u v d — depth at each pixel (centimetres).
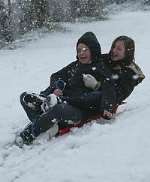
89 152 583
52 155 605
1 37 2148
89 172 543
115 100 672
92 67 688
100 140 606
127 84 696
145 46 1684
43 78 1177
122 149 571
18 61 1523
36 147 646
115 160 554
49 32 2395
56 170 566
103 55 711
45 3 2488
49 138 659
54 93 667
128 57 695
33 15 2422
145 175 517
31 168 591
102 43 1953
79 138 627
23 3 2377
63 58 1529
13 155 640
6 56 1692
